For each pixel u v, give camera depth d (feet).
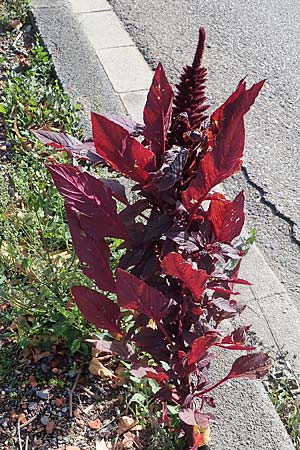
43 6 6.64
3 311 3.84
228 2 7.45
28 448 3.26
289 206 5.00
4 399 3.46
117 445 3.26
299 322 4.07
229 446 3.18
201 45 2.64
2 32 6.38
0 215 4.13
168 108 2.75
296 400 3.56
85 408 3.42
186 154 2.63
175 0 7.39
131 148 2.63
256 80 6.29
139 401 3.37
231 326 3.79
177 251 2.81
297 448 3.34
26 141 5.07
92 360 3.59
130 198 4.32
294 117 5.87
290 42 6.84
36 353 3.65
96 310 2.96
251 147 5.52
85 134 5.08
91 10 7.05
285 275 4.49
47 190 4.49
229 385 3.41
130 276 2.66
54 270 3.89
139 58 6.36
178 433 3.18
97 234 2.80
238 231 2.80
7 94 5.41
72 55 6.01
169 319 2.89
